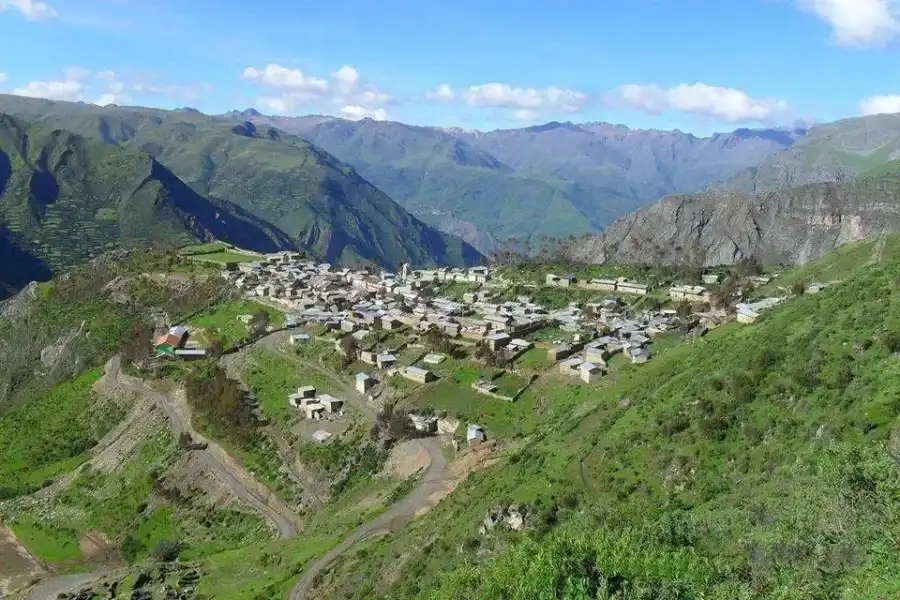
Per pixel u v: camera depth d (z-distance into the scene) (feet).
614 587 153.17
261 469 481.87
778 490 193.16
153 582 382.42
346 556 329.52
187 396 584.40
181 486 490.90
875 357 232.12
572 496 260.01
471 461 404.16
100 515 490.08
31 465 595.88
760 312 526.16
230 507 458.50
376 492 415.23
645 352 503.20
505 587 170.71
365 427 484.74
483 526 266.36
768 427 236.22
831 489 157.07
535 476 296.10
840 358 242.17
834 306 293.02
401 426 461.37
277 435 511.40
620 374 465.88
